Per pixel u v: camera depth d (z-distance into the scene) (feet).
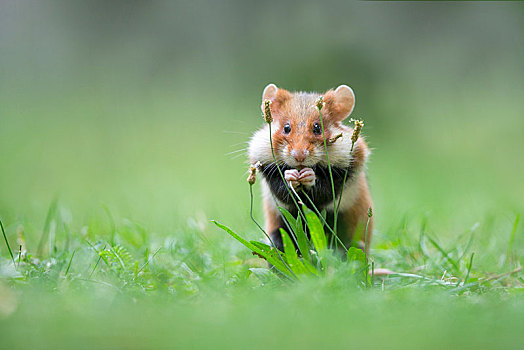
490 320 16.71
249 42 93.86
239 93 92.27
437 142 81.46
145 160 75.77
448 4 90.99
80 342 15.26
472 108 86.69
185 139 83.56
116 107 91.50
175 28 97.81
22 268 25.29
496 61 90.99
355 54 88.38
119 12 99.40
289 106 29.04
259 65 91.97
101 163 73.41
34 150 75.66
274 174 28.30
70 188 60.75
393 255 31.24
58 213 35.83
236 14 95.20
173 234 34.42
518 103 86.94
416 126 84.48
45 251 31.99
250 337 15.40
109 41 99.19
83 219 43.70
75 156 75.46
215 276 24.70
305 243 23.97
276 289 22.62
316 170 27.66
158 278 24.36
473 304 19.40
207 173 69.00
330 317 17.26
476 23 91.40
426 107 86.84
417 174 66.85
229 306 19.45
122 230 35.06
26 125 83.66
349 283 21.25
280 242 28.60
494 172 68.54
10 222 38.42
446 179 63.93
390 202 49.01
